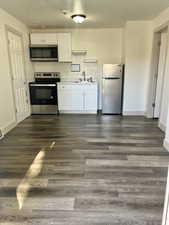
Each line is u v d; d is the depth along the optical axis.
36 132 3.63
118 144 3.02
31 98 5.05
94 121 4.39
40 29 5.16
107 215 1.57
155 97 4.55
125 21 4.41
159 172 2.20
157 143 3.05
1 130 3.35
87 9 3.46
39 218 1.54
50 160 2.51
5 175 2.16
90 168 2.30
